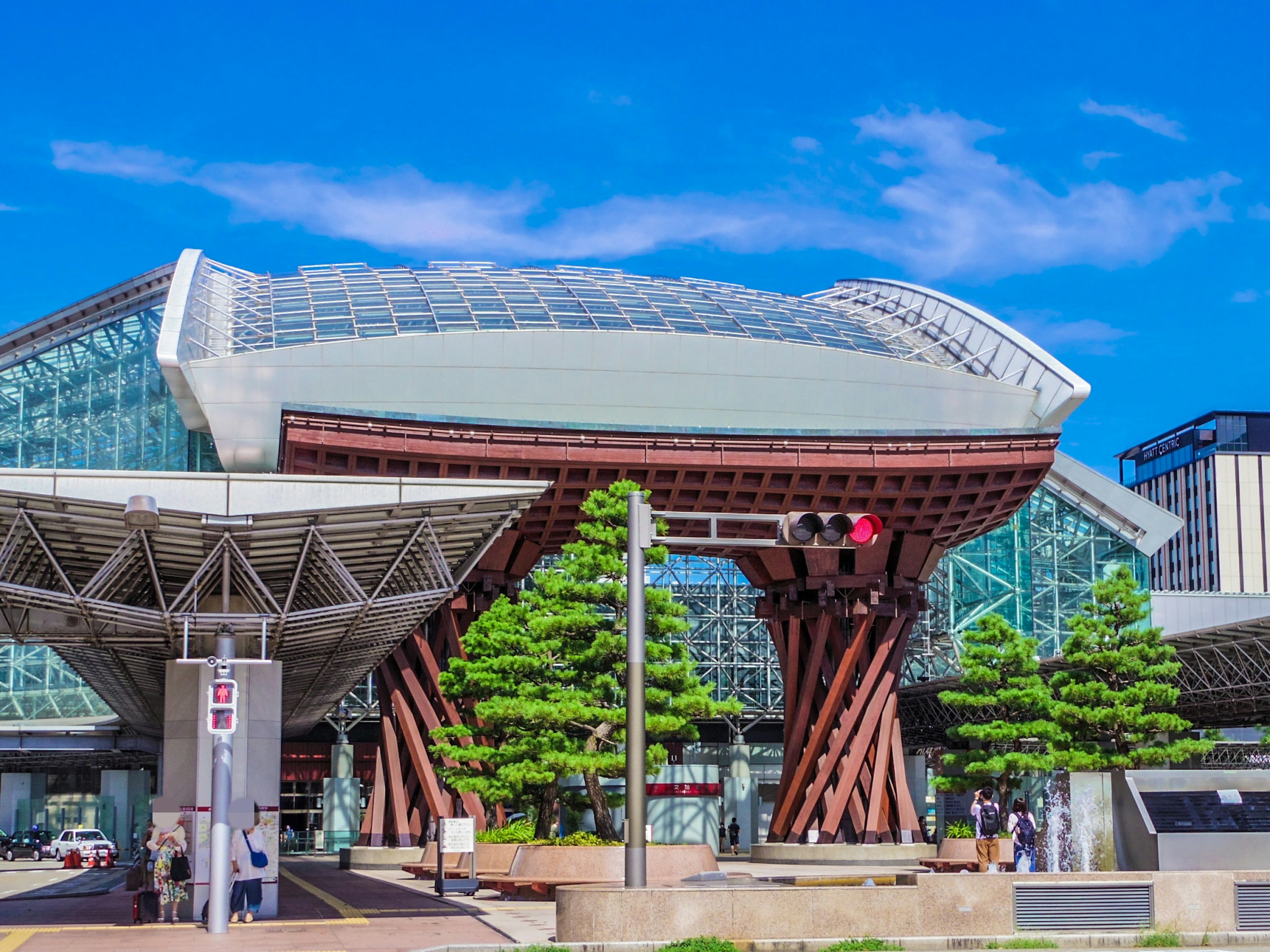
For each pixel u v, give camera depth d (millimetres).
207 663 28469
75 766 96875
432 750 50375
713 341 64875
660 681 41156
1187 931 25344
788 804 62219
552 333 63219
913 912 24750
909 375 67375
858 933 24531
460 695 50656
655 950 23625
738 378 65000
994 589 99562
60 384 85250
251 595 30859
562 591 42219
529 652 45500
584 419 63062
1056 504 101125
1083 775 28328
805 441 56438
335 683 57281
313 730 98750
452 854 45750
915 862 59625
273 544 29516
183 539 28562
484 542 31891
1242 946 24859
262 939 26344
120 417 85625
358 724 97938
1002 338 72562
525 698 42938
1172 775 27750
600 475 55438
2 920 31828
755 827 93875
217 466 86000
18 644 34000
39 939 26578
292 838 90312
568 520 57594
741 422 64812
